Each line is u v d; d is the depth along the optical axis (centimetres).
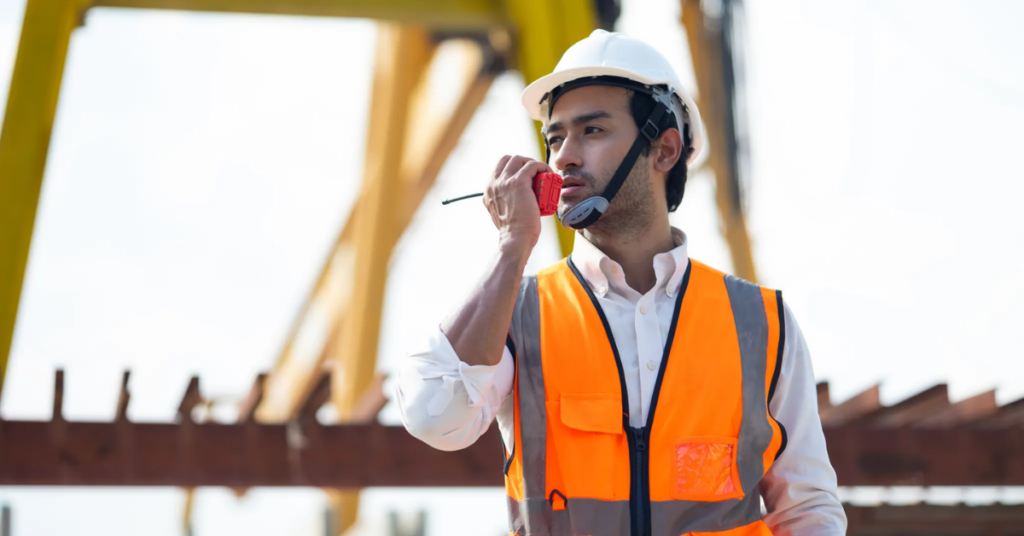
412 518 1415
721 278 364
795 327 359
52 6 979
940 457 898
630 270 362
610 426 331
